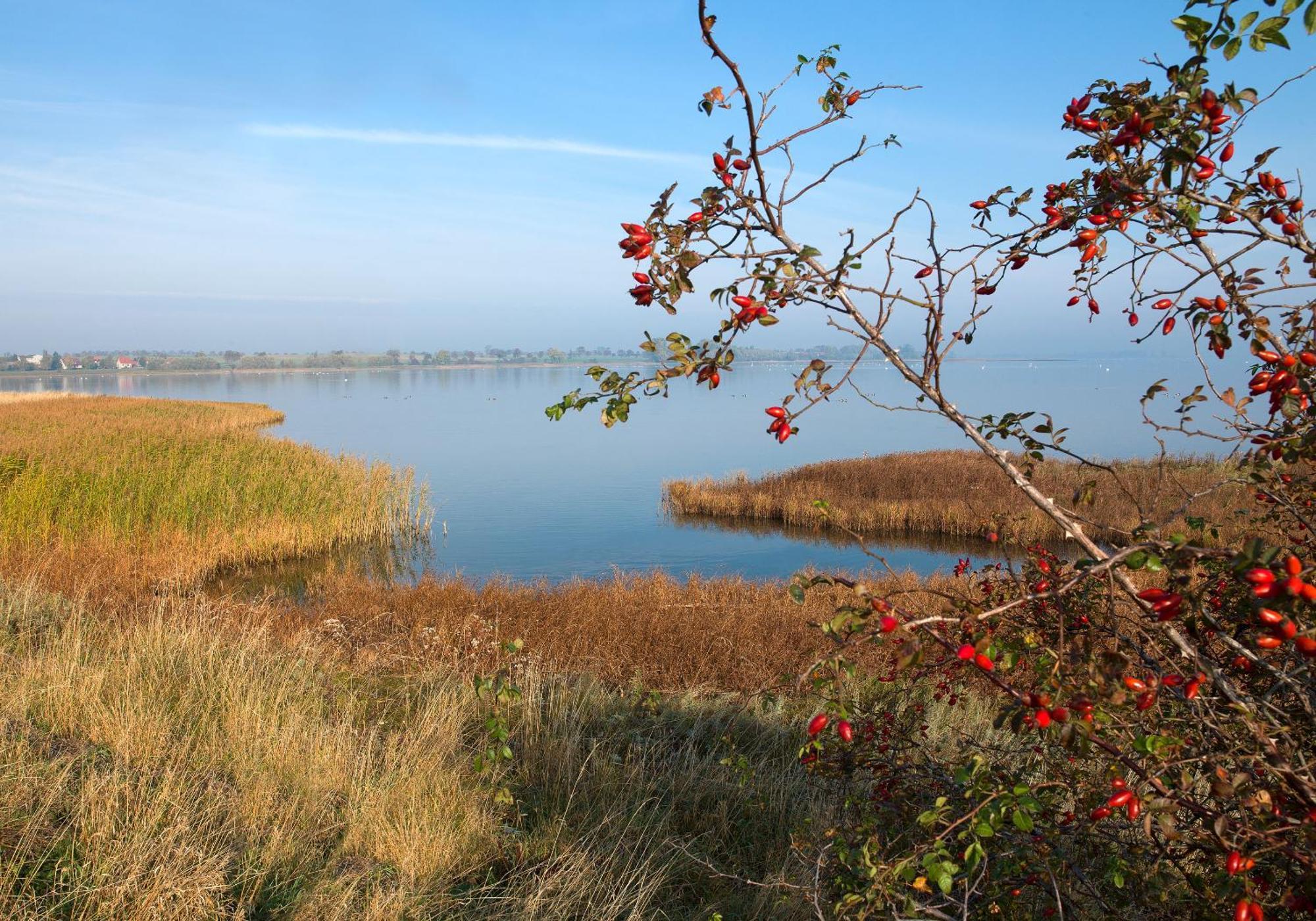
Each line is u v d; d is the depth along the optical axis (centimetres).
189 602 973
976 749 350
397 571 1730
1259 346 207
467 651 830
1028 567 289
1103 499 1652
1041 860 240
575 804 491
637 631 918
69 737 480
